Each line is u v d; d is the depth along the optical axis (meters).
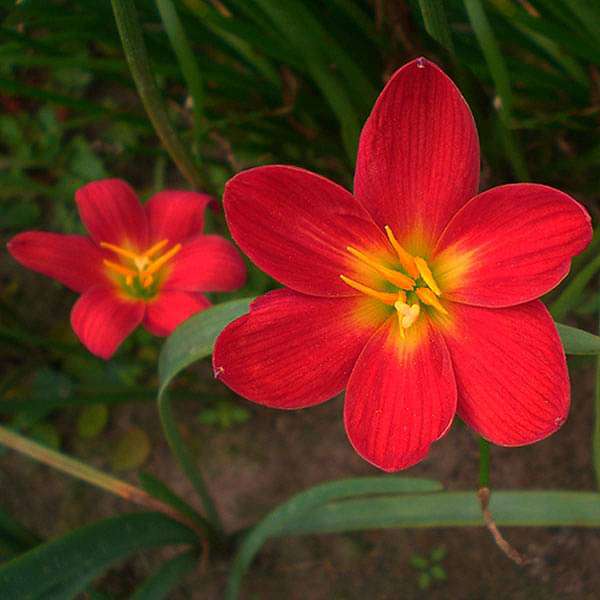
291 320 0.17
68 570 0.20
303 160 0.28
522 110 0.26
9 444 0.22
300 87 0.26
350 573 0.26
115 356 0.29
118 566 0.27
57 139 0.32
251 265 0.28
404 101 0.16
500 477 0.26
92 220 0.23
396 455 0.16
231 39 0.25
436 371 0.17
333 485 0.20
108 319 0.22
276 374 0.17
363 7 0.25
